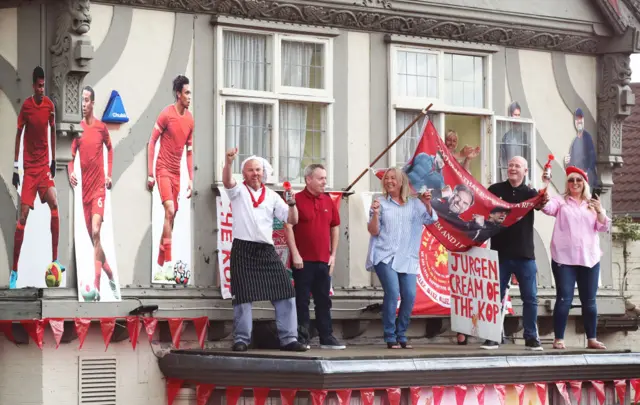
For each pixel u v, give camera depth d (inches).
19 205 550.6
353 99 628.4
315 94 615.8
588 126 707.4
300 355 518.6
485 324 585.9
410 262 584.7
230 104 593.3
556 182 695.1
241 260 546.0
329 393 517.3
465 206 591.2
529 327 593.6
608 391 607.5
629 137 933.2
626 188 901.2
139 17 569.3
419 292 626.5
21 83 550.9
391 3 631.8
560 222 612.4
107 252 552.4
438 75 654.5
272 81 603.5
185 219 576.7
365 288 623.5
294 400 523.2
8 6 551.8
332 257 583.5
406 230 582.6
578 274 616.1
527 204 584.4
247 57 600.1
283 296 548.7
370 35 634.8
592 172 708.7
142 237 564.4
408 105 642.2
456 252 602.2
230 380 533.6
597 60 711.1
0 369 540.4
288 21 606.5
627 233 747.4
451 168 596.4
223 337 580.7
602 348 614.2
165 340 564.1
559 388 585.6
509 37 676.1
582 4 695.7
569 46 697.6
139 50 568.1
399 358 532.1
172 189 573.3
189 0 578.2
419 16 641.0
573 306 681.0
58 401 535.2
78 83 541.6
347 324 616.7
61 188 542.0
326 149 619.8
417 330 639.1
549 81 693.9
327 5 612.1
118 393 550.0
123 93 563.2
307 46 617.0
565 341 695.7
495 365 560.4
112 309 546.0
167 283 568.7
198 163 582.6
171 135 573.9
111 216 556.4
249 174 548.4
